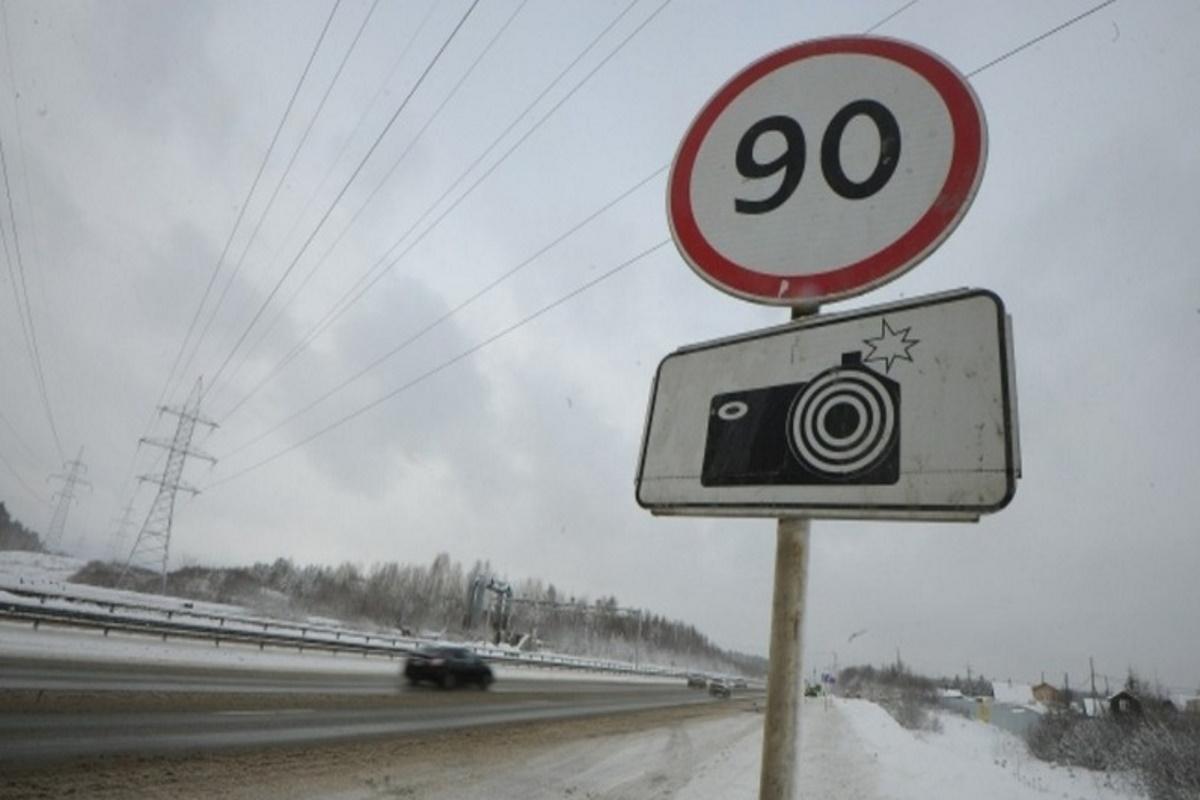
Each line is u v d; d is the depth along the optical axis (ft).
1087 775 66.39
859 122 6.88
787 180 7.13
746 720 76.69
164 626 66.33
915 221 6.22
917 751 45.47
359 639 101.50
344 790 21.42
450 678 69.26
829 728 65.82
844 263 6.52
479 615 216.33
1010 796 28.68
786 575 5.66
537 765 30.07
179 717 30.53
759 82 7.70
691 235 7.71
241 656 65.00
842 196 6.73
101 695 32.99
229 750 25.23
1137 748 63.62
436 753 30.27
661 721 62.23
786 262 6.88
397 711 44.14
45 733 24.04
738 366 6.53
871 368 5.61
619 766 31.65
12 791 17.49
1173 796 53.67
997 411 4.86
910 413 5.27
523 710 56.90
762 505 5.87
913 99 6.65
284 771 23.02
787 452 5.86
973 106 6.27
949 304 5.39
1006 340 5.03
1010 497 4.60
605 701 82.48
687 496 6.47
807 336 6.13
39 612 56.85
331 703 42.91
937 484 4.95
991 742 103.60
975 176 6.02
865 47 7.12
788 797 5.09
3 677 34.27
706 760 35.32
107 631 61.87
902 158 6.50
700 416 6.66
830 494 5.46
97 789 18.40
